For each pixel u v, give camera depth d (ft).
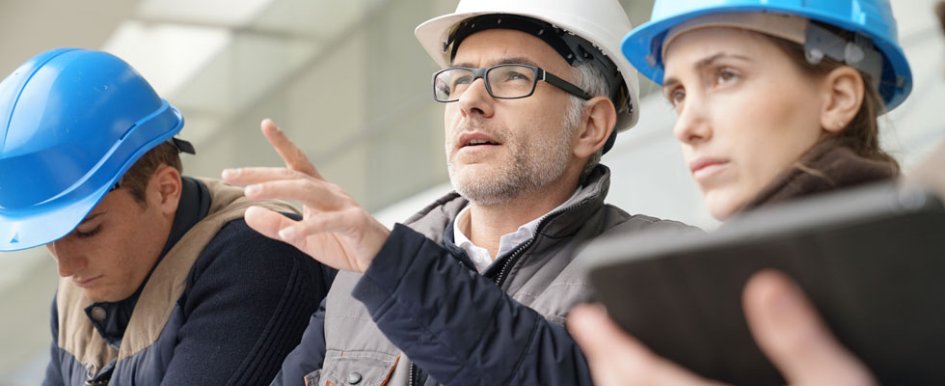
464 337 4.76
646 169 14.25
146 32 26.05
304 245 5.07
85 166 6.86
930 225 2.10
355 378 5.79
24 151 6.79
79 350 7.47
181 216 7.16
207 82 26.27
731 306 2.36
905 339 2.19
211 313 6.72
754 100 4.02
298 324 6.86
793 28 4.02
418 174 20.85
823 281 2.21
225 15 25.13
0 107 6.96
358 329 6.01
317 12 23.65
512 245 6.12
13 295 28.84
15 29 27.12
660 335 2.50
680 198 13.73
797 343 2.11
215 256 6.89
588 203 5.95
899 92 4.49
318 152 24.03
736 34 4.09
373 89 22.08
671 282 2.43
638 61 4.93
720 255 2.34
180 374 6.56
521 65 6.28
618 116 6.80
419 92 20.75
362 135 22.50
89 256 6.89
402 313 4.77
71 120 6.88
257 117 25.31
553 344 4.85
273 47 24.86
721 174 4.05
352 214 4.64
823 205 2.24
